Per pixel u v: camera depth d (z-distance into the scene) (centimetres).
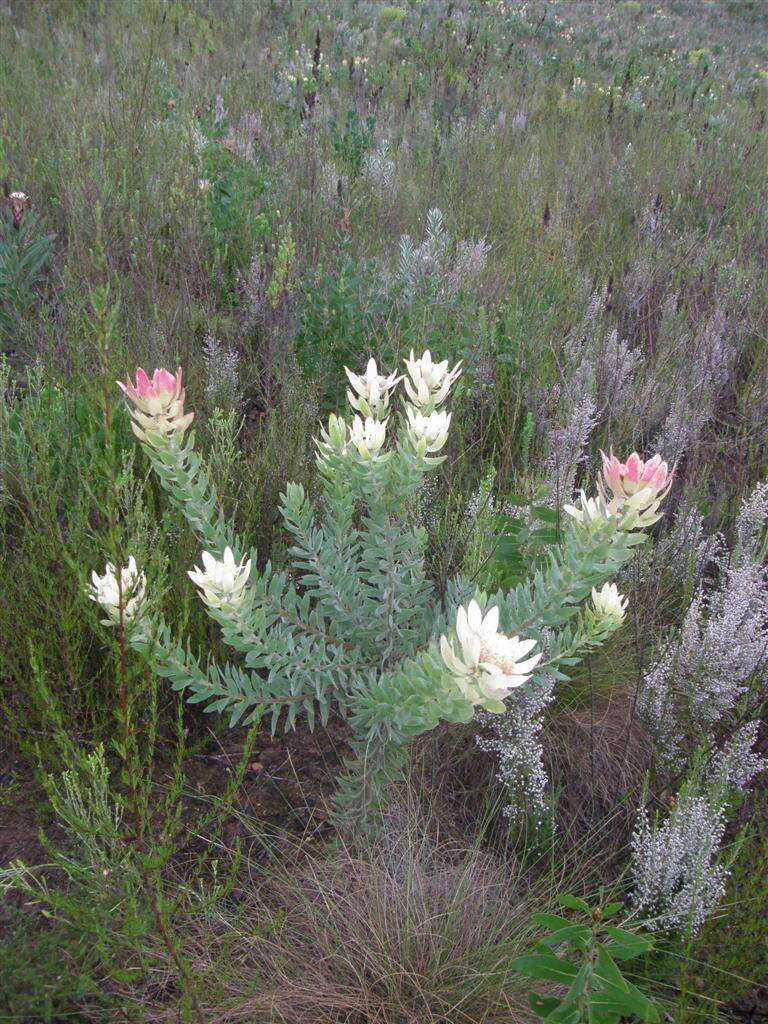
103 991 178
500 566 273
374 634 235
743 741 245
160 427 199
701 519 314
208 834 223
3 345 388
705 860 202
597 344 417
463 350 380
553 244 531
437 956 194
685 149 791
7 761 232
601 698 271
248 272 424
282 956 193
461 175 647
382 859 214
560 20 1769
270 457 306
